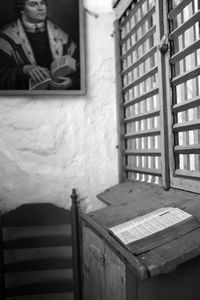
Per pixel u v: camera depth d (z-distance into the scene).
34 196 1.83
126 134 1.78
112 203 1.52
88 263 1.35
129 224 1.08
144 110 1.55
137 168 1.64
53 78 1.80
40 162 1.83
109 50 1.89
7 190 1.80
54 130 1.84
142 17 1.50
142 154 1.57
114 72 1.90
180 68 1.25
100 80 1.89
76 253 1.76
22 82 1.78
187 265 0.94
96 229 1.18
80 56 1.82
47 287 1.79
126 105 1.77
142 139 1.61
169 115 1.28
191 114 1.20
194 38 1.15
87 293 1.38
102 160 1.89
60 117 1.84
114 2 1.83
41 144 1.83
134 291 0.94
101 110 1.89
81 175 1.87
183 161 1.24
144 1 1.50
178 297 0.94
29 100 1.81
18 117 1.80
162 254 0.86
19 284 1.82
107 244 1.08
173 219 0.99
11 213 1.77
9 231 1.81
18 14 1.77
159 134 1.39
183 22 1.21
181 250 0.85
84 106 1.87
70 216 1.81
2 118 1.79
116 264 1.02
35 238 1.79
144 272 0.80
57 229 1.84
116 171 1.91
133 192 1.55
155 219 1.04
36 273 1.84
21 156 1.81
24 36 1.78
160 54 1.31
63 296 1.86
